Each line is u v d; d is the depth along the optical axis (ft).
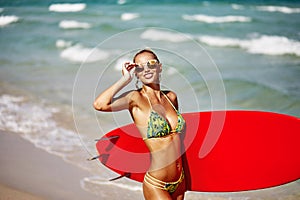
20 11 50.88
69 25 43.39
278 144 12.23
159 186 10.05
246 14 49.75
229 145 12.25
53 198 13.87
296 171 11.23
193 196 14.15
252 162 11.72
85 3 53.31
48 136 18.48
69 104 22.43
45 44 36.47
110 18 46.06
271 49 35.27
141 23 44.16
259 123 13.08
